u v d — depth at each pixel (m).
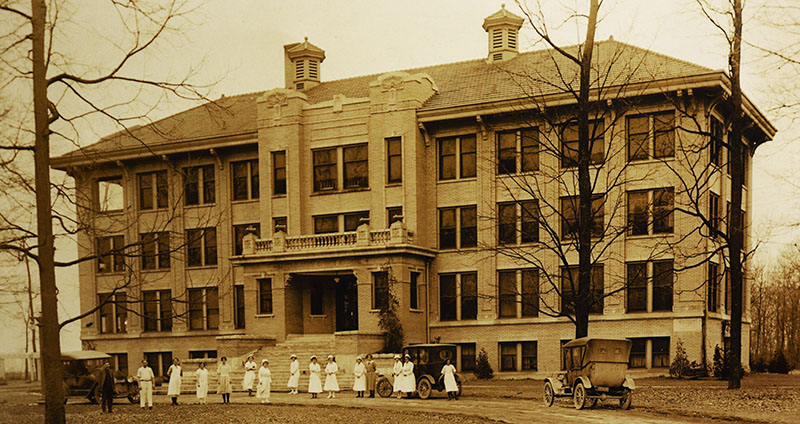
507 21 49.19
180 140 49.94
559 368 41.72
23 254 16.22
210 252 50.94
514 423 21.05
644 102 40.34
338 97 46.91
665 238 39.91
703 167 39.34
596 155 41.69
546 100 41.19
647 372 39.41
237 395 36.47
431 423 21.69
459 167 45.16
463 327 44.16
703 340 38.88
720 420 21.17
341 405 28.22
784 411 22.58
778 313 81.12
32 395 36.97
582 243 28.36
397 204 44.91
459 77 49.03
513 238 43.62
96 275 52.91
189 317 51.03
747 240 46.81
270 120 48.16
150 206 51.97
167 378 46.81
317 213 46.94
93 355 34.59
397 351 40.28
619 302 40.62
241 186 50.62
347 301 47.06
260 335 44.47
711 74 38.09
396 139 45.44
